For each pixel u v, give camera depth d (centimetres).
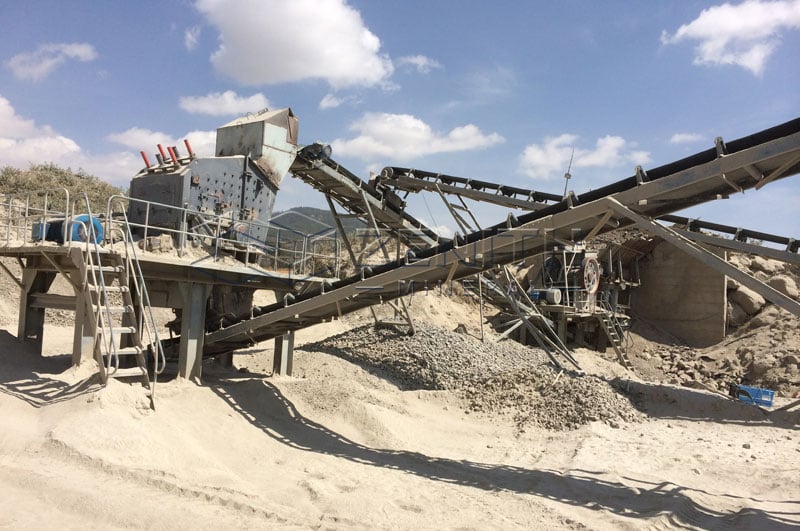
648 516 766
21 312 1209
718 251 3039
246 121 1597
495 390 1606
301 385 1409
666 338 3108
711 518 791
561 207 1041
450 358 1909
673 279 3203
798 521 777
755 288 972
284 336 1540
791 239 1731
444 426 1362
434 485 888
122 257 1044
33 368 1085
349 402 1321
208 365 1550
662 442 1244
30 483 625
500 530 679
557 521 730
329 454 1050
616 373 2420
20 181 3394
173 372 1304
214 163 1363
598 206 970
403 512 725
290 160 1614
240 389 1289
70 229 1009
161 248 1183
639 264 3331
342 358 1895
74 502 593
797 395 2155
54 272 1252
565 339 2698
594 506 812
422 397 1579
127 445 788
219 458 943
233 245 1390
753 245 1792
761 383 2361
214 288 1439
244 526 591
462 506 776
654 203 968
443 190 2127
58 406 866
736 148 857
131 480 681
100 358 922
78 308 1055
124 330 976
